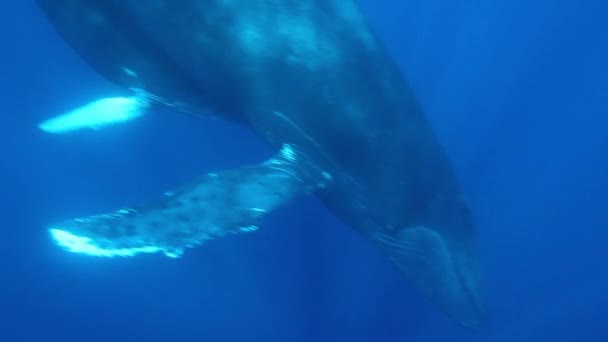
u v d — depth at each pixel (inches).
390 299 576.4
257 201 379.9
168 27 442.9
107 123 482.0
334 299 577.9
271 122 426.0
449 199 428.1
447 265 417.1
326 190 429.4
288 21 404.5
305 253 582.2
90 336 581.3
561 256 613.6
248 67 417.4
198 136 601.6
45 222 595.5
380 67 408.5
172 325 587.2
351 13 412.2
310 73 399.5
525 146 653.3
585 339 574.9
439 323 574.9
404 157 404.8
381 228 422.0
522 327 585.3
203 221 363.3
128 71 487.8
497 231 616.1
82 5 483.8
